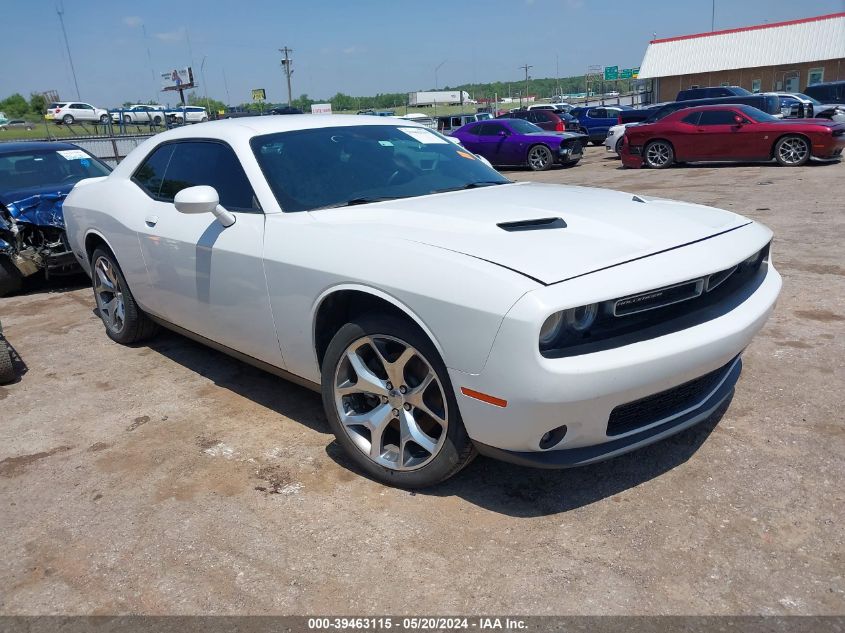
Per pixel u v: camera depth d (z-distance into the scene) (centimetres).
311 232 294
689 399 270
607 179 1391
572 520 257
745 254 268
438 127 2722
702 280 249
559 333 223
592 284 225
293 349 310
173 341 491
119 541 260
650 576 225
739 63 4209
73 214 480
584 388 222
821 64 3975
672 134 1495
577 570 230
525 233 262
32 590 236
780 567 225
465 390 238
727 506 258
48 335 527
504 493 277
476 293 229
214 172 357
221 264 333
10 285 653
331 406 295
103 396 398
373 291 261
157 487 296
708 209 323
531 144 1711
